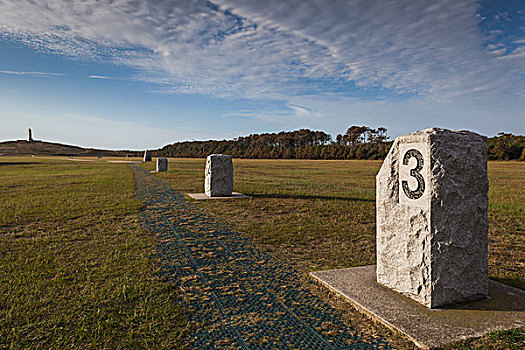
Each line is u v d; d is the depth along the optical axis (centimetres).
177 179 2250
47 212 981
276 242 698
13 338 330
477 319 368
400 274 433
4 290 439
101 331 344
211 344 326
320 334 346
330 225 855
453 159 402
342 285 461
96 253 598
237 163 5469
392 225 447
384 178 460
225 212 1032
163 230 786
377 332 350
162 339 331
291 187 1781
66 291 436
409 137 427
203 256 599
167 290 447
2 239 688
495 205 1173
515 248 669
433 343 321
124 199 1262
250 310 397
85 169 3347
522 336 332
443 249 397
